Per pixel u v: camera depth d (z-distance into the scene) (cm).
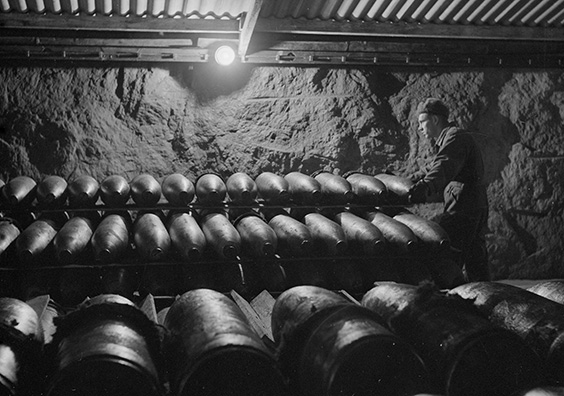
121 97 780
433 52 831
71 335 359
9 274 591
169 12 728
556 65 861
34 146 762
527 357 356
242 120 802
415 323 388
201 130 793
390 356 350
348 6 749
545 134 857
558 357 361
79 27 720
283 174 805
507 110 853
